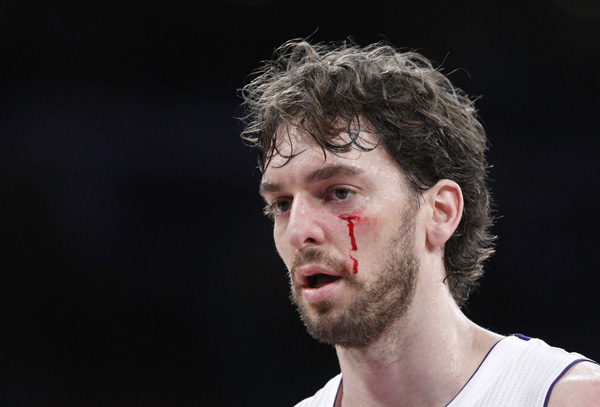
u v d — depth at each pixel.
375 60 6.16
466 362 5.82
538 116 20.03
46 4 18.12
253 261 19.17
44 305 18.19
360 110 5.62
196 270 18.97
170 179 19.06
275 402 18.66
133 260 18.72
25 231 18.27
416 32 19.42
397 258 5.50
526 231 19.89
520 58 19.53
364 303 5.36
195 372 18.62
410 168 5.71
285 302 19.08
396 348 5.62
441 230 5.84
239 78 19.47
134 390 18.30
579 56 19.36
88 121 18.70
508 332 19.64
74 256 18.41
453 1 18.94
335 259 5.35
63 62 18.58
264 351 18.89
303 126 5.52
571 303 19.56
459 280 6.46
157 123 19.06
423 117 5.94
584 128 19.95
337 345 5.64
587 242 19.67
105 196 18.72
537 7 18.70
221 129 19.31
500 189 19.97
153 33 18.95
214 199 19.17
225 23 19.08
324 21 19.33
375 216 5.41
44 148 18.42
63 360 18.12
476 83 19.81
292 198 5.60
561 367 5.43
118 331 18.45
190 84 19.28
